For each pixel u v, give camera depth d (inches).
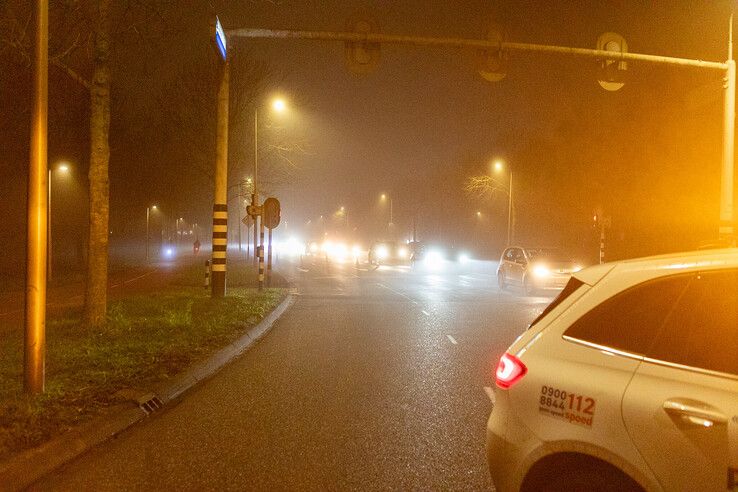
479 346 470.9
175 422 270.4
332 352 446.0
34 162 287.1
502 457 139.6
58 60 476.4
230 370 382.6
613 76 604.7
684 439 113.0
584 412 125.9
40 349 287.9
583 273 144.5
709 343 119.0
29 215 286.2
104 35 483.8
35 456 213.3
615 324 131.3
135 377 331.6
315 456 225.3
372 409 290.0
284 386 338.6
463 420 271.6
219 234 755.4
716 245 175.2
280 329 567.5
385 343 486.3
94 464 219.0
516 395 138.6
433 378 357.4
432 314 684.1
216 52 583.2
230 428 260.7
